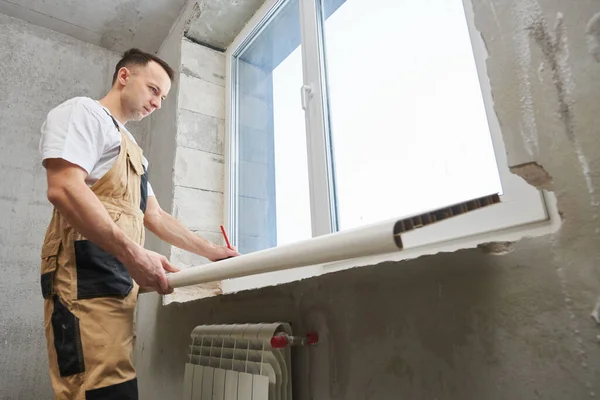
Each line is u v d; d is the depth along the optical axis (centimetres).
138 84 136
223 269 79
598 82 51
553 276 55
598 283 51
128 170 121
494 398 61
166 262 104
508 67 61
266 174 185
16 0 219
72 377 97
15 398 184
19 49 229
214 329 123
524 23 59
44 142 100
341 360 89
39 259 204
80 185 98
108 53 259
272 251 67
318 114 145
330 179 137
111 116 122
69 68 242
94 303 103
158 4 226
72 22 237
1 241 198
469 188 93
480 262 65
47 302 106
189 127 204
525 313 58
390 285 81
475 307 65
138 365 193
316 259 58
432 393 70
